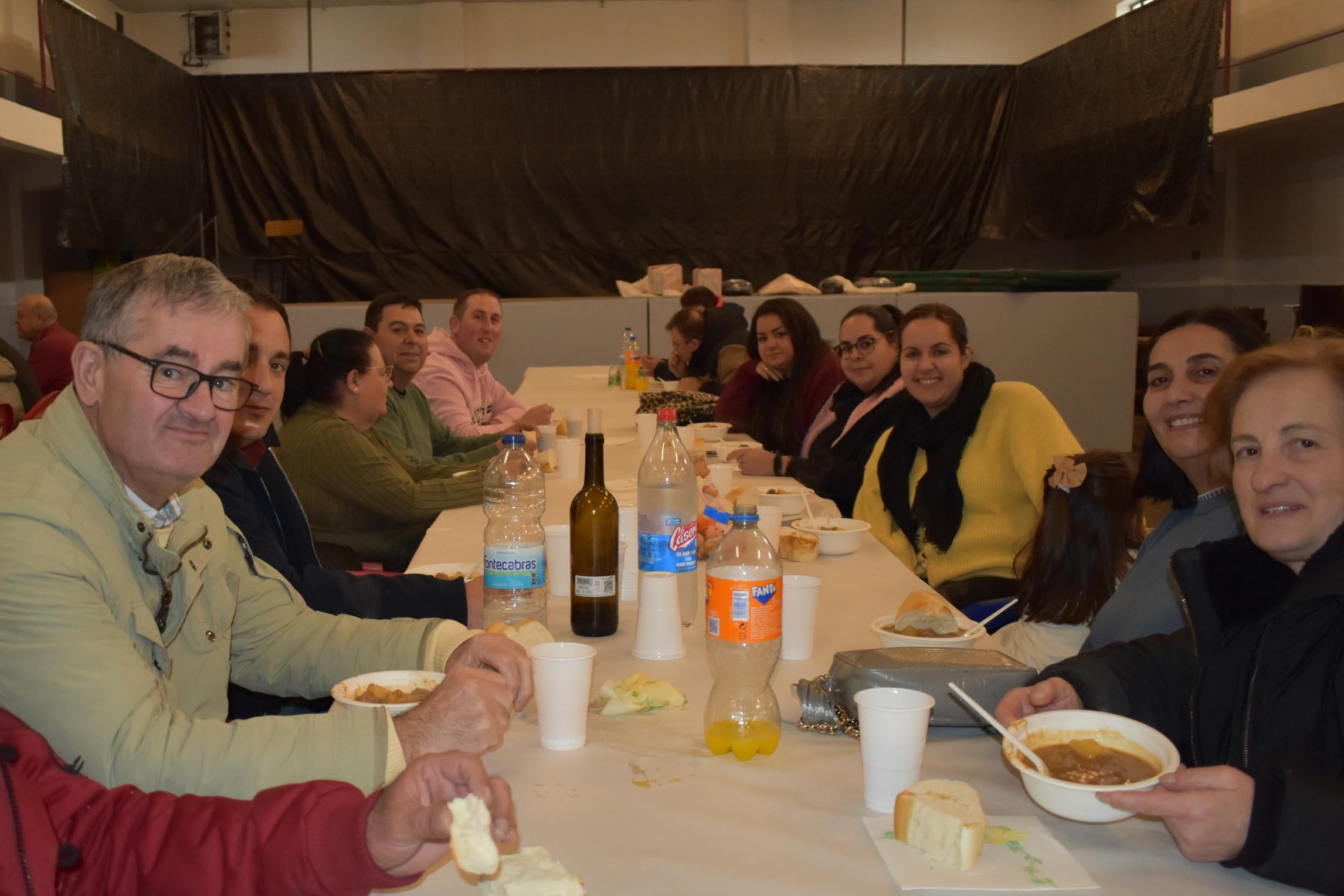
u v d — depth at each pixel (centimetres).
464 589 179
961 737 127
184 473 115
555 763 118
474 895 93
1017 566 237
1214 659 116
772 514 209
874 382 342
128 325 111
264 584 153
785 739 126
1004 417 252
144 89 849
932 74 970
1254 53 869
